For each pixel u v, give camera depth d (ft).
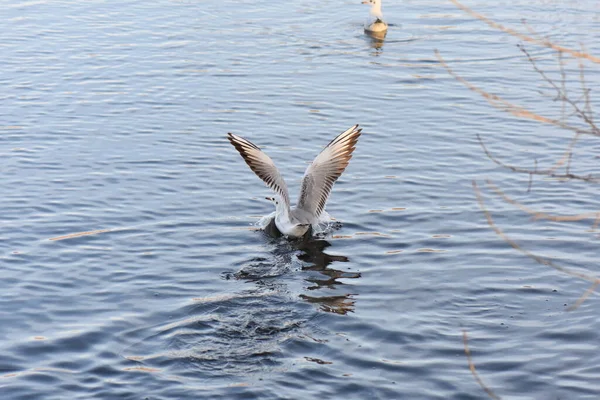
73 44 91.86
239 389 33.73
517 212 53.52
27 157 61.67
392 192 57.00
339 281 44.65
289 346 37.45
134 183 57.72
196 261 46.91
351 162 62.44
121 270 45.47
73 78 80.89
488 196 56.13
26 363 35.78
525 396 33.65
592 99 76.74
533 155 64.03
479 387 34.27
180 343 37.58
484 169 61.16
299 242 49.55
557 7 110.93
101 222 51.55
